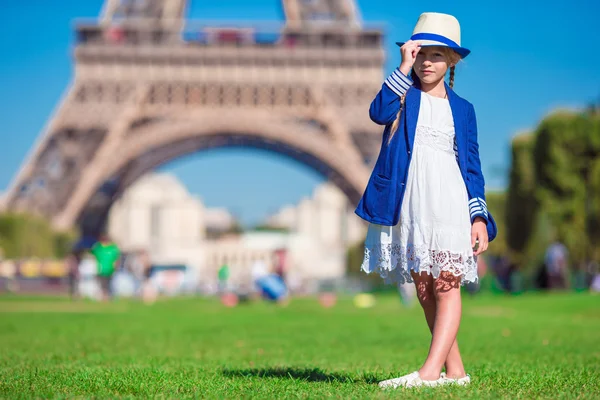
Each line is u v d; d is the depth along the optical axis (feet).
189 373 40.42
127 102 289.94
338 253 586.86
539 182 250.37
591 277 236.63
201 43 299.17
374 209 32.24
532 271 243.60
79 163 288.30
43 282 298.97
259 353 57.82
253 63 296.92
